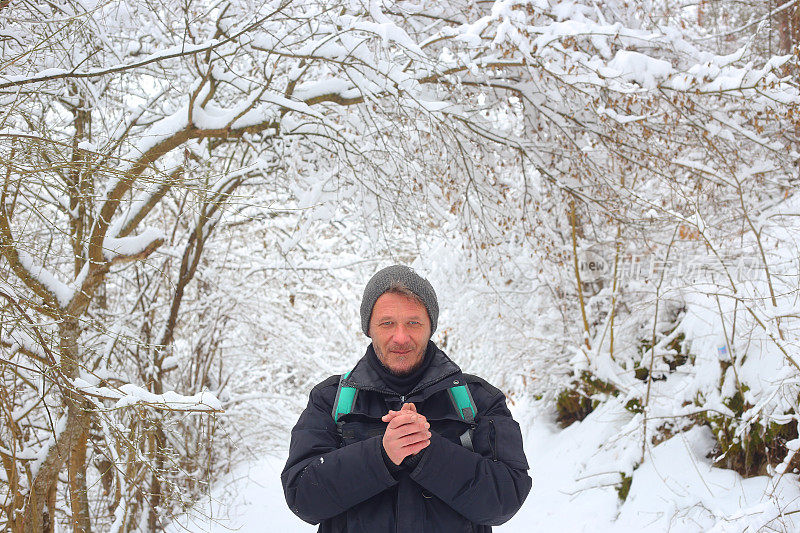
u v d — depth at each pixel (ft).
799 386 12.59
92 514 19.31
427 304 6.37
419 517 5.75
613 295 18.98
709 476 14.21
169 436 20.42
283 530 19.75
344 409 6.21
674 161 18.89
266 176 20.11
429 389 6.10
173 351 23.77
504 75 19.67
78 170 10.07
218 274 25.61
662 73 16.40
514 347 24.38
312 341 29.37
